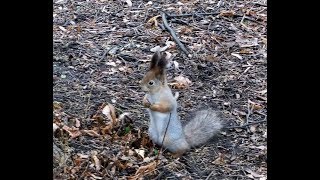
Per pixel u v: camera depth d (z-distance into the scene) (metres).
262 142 8.43
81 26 12.05
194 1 13.49
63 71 10.15
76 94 9.34
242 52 11.41
